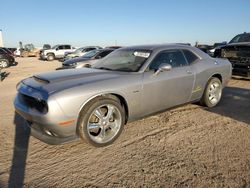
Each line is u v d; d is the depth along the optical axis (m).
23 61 27.08
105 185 2.79
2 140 4.00
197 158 3.33
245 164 3.17
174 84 4.52
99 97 3.59
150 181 2.85
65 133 3.36
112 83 3.71
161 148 3.64
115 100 3.79
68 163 3.26
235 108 5.59
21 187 2.77
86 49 22.16
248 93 7.11
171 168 3.10
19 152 3.58
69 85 3.46
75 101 3.33
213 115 5.09
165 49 4.65
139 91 3.99
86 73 4.05
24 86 3.78
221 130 4.30
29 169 3.13
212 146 3.68
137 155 3.44
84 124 3.45
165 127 4.44
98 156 3.43
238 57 8.63
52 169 3.13
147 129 4.35
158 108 4.43
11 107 6.03
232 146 3.68
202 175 2.94
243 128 4.39
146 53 4.48
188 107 5.62
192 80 4.89
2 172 3.07
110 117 3.72
